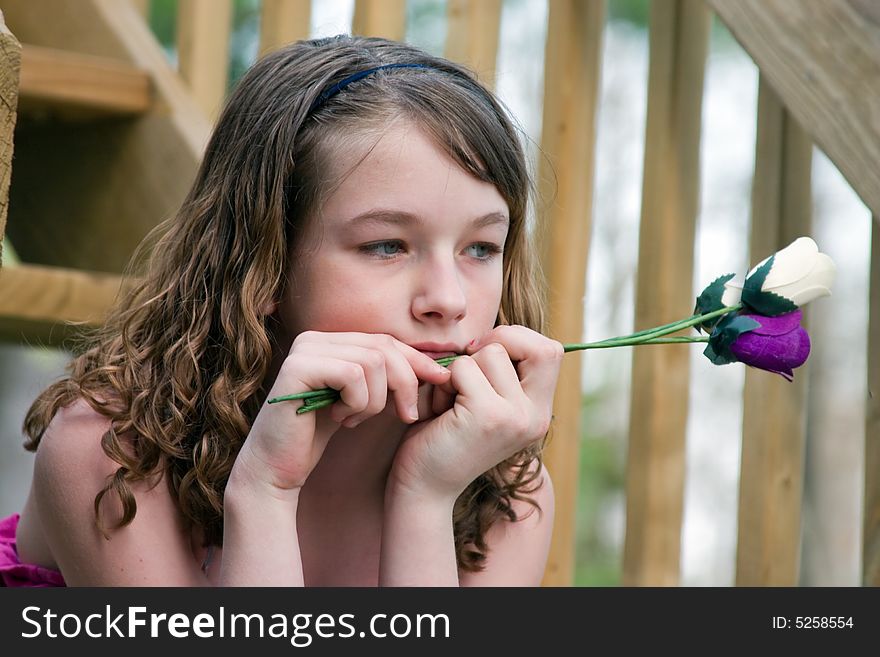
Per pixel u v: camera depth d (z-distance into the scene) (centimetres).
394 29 241
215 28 261
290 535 137
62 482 150
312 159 144
